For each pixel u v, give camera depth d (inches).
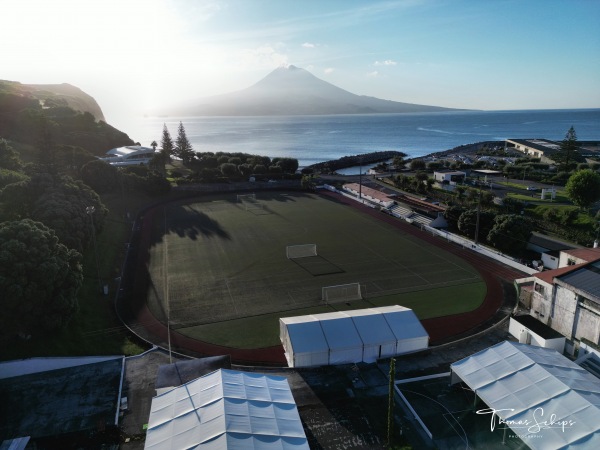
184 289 1777.8
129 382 1170.0
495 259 2119.8
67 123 5590.6
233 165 4060.0
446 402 1075.3
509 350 1122.7
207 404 919.7
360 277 1893.5
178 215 2999.5
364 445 933.8
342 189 3937.0
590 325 1264.8
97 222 2121.1
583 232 2394.2
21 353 1211.9
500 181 3971.5
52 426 995.9
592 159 5017.2
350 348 1242.0
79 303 1539.1
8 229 1327.5
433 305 1624.0
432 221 2701.8
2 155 2783.0
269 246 2313.0
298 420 901.2
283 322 1325.0
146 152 5265.8
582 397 920.9
